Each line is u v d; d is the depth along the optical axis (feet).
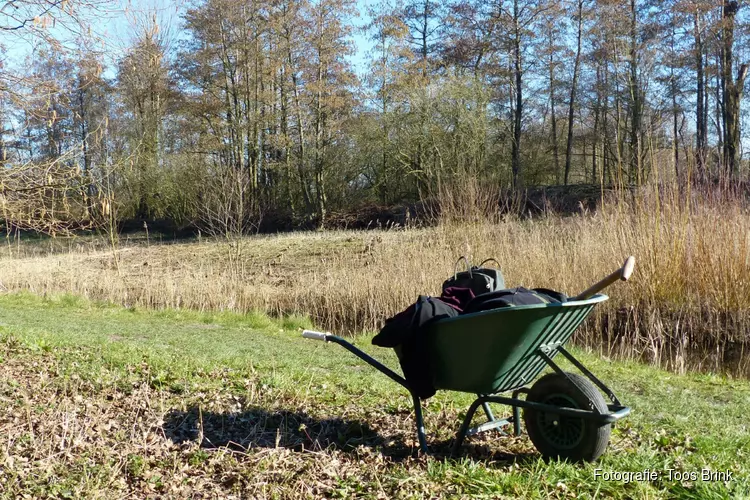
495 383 15.26
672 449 15.93
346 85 136.05
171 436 17.17
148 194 134.31
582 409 14.19
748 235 39.60
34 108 26.05
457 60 139.03
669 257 40.65
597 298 14.80
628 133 123.95
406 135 121.39
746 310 37.81
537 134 152.05
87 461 14.83
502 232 51.34
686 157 45.16
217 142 134.51
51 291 60.90
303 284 57.47
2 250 105.29
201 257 83.76
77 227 26.45
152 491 13.80
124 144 121.29
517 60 135.23
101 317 47.57
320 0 131.75
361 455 15.89
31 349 27.14
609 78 129.08
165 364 24.81
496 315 14.01
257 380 23.11
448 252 50.78
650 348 35.68
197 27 128.67
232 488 13.98
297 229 128.98
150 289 56.18
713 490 12.80
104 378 22.17
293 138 140.77
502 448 16.35
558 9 131.95
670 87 125.18
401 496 13.25
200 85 134.72
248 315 49.62
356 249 76.38
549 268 44.50
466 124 115.85
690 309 39.04
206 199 101.19
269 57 134.62
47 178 23.79
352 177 138.92
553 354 15.53
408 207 114.42
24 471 14.23
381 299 48.93
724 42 117.08
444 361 15.25
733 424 19.04
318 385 23.04
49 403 19.03
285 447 16.55
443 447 16.56
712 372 32.81
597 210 49.90
